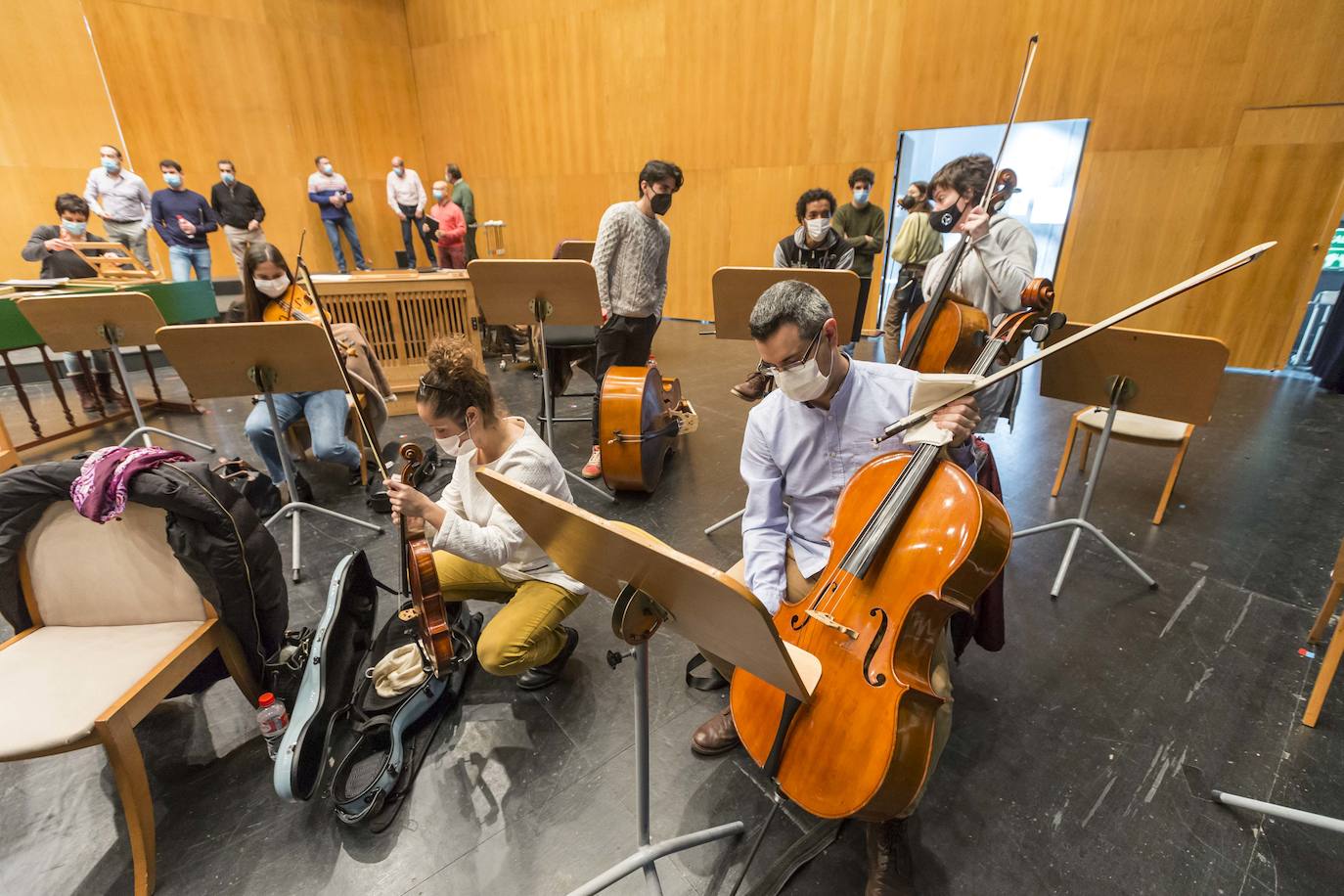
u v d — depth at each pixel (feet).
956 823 4.52
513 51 24.63
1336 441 10.93
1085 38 14.73
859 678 3.60
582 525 2.68
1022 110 15.88
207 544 4.54
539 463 5.09
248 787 4.88
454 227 25.23
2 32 20.48
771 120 19.72
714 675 5.82
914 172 18.51
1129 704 5.54
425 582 4.75
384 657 5.33
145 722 5.46
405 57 28.32
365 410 9.36
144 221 19.40
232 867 4.31
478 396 5.08
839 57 18.03
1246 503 8.93
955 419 3.91
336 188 26.43
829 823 4.41
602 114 23.21
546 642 5.45
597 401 10.58
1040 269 17.02
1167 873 4.19
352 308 12.79
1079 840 4.40
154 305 9.73
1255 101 13.34
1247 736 5.21
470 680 5.91
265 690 5.29
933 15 16.40
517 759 5.09
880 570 3.88
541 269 8.37
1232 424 11.76
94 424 12.09
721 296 7.52
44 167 21.74
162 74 23.47
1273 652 6.12
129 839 4.53
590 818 4.62
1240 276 14.32
